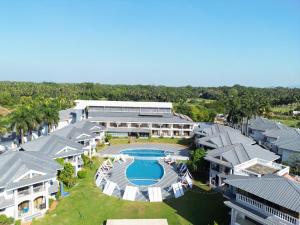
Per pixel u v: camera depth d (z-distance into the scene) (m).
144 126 109.12
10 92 192.00
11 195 43.38
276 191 34.00
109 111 117.69
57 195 50.56
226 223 43.41
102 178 60.62
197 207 49.16
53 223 42.97
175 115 121.00
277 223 32.88
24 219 43.00
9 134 87.19
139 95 195.25
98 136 92.50
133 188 53.88
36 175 45.69
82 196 52.69
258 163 54.34
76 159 62.62
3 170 45.22
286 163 68.50
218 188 56.50
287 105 193.12
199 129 92.94
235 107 104.81
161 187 59.38
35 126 77.12
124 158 77.94
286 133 84.75
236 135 75.50
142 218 45.31
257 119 107.88
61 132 75.69
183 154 86.06
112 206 49.34
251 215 35.25
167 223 40.81
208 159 58.84
